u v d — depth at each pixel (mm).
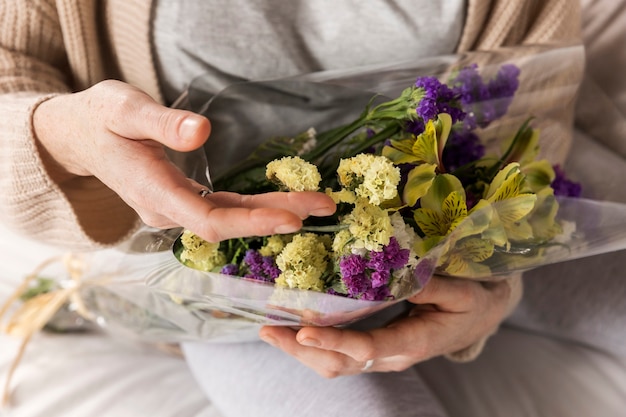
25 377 835
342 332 548
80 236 617
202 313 624
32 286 950
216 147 591
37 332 905
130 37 652
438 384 805
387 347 568
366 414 655
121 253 672
